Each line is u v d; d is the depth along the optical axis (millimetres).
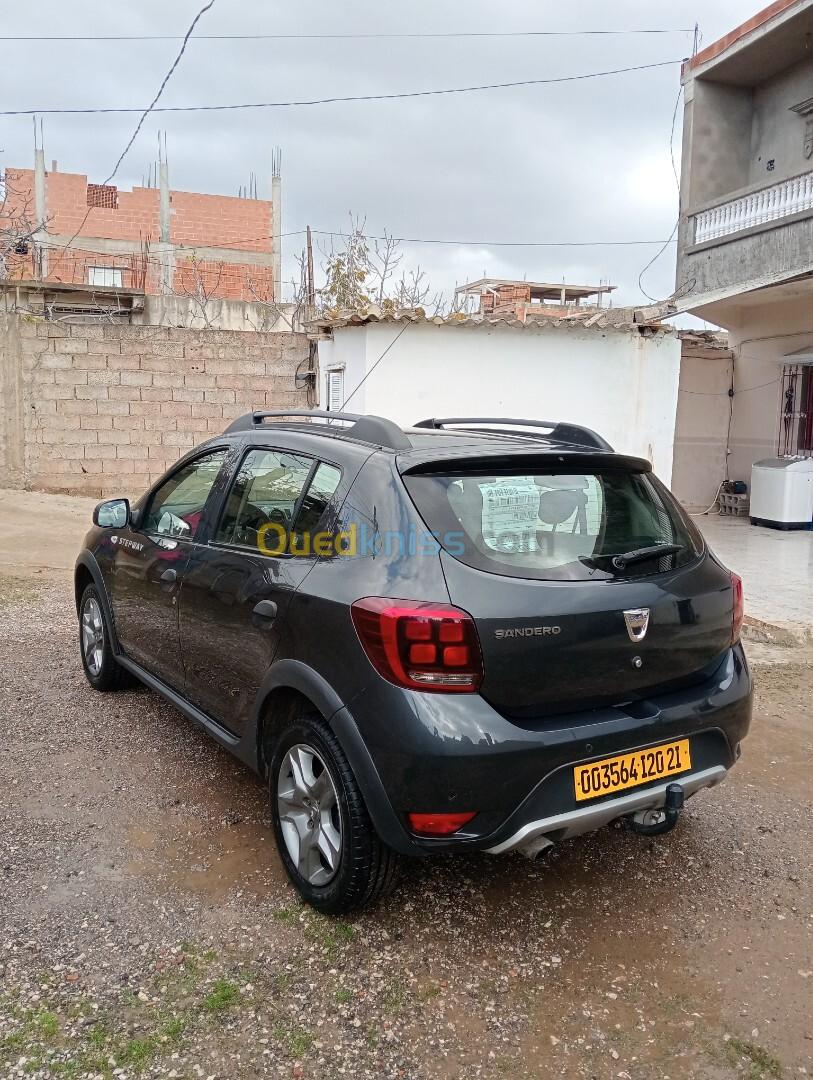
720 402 13984
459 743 2475
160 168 30719
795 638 6543
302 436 3486
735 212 12414
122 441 13375
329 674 2768
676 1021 2500
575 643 2656
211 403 13547
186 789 3834
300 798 2992
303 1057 2322
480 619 2529
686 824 3707
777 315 12906
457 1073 2287
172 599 3926
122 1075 2238
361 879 2766
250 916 2926
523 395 11000
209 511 3836
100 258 29812
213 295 26578
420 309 10945
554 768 2586
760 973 2727
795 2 12133
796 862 3408
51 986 2547
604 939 2879
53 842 3354
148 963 2666
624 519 3061
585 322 11023
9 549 9508
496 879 3229
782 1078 2295
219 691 3559
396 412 10711
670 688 2977
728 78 14320
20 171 29672
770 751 4520
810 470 12039
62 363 13070
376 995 2566
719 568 3246
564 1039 2418
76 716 4660
